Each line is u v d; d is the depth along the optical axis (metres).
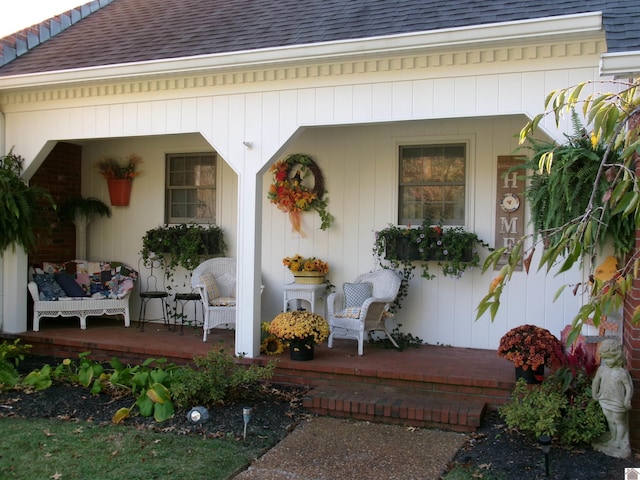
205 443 4.24
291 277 7.38
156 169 8.07
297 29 6.17
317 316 5.86
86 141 8.45
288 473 3.81
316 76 5.57
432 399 5.04
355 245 7.04
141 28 7.65
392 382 5.29
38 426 4.56
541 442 3.69
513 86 4.90
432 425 4.65
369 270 6.98
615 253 4.51
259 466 3.92
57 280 7.51
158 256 7.89
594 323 1.93
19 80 6.48
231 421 4.71
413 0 6.27
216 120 6.00
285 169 7.21
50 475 3.68
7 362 6.00
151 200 8.12
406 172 6.86
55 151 8.10
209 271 7.31
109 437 4.32
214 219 7.82
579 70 4.70
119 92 6.38
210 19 7.33
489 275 6.43
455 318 6.57
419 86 5.21
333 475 3.79
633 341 4.06
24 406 5.05
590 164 4.09
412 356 5.97
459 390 5.06
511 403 4.52
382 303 6.15
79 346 6.66
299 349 5.70
